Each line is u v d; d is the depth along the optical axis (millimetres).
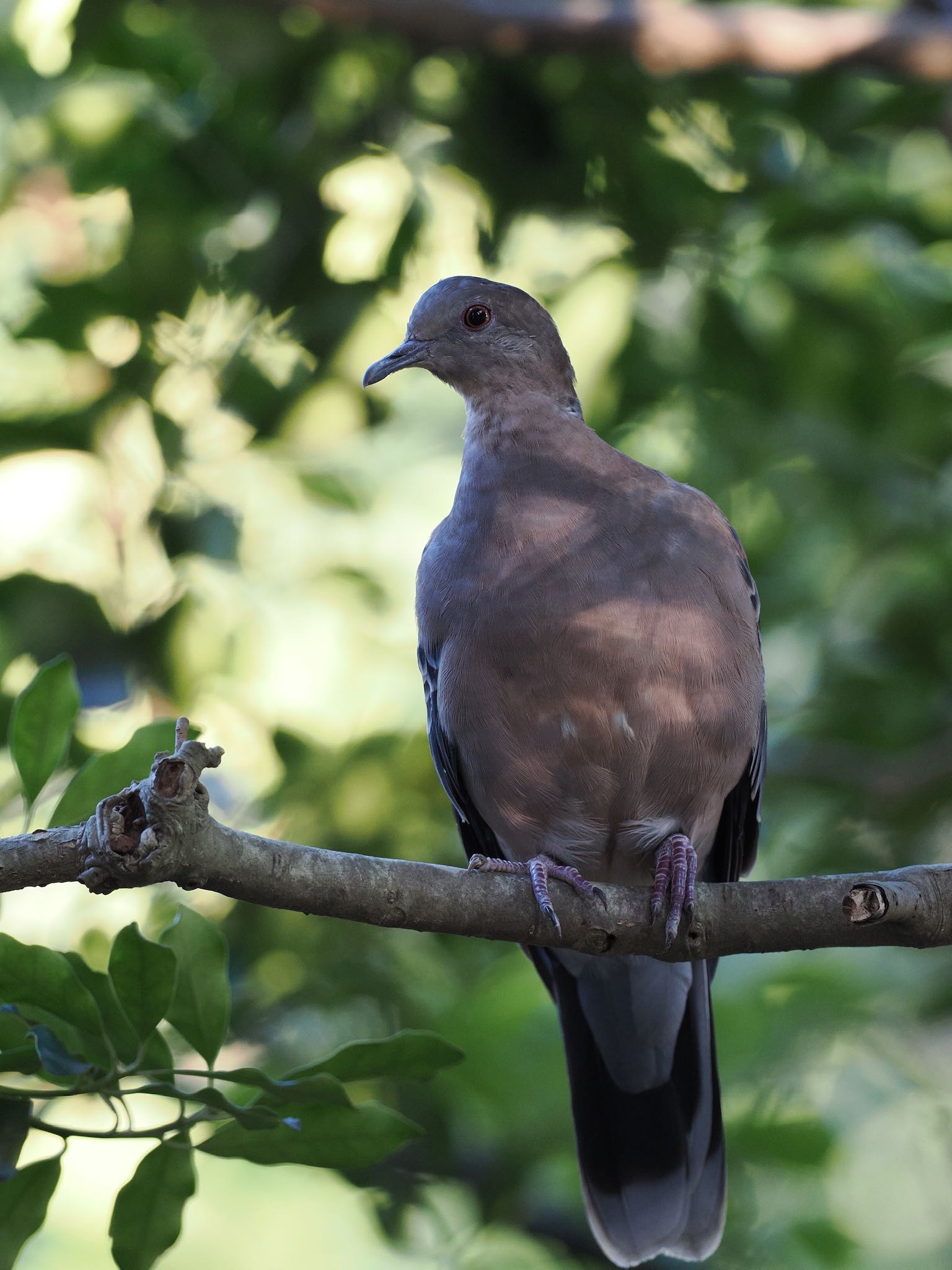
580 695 7090
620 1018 8078
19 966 4797
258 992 9625
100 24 8742
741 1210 9781
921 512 11570
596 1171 8047
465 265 10961
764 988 10742
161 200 9555
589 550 7145
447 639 7430
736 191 10102
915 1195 12641
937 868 5746
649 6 9484
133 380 9453
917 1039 12375
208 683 9586
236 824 10320
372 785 10008
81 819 5277
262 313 9727
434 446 14141
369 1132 5094
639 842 7609
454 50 9852
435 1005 9891
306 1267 12500
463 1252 9164
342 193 10023
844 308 10500
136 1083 9625
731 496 11766
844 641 11547
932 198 11125
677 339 10914
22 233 11547
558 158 9859
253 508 10367
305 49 9664
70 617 9352
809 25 9539
